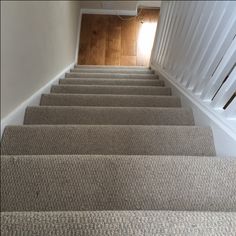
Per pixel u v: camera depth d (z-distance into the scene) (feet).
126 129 4.29
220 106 4.27
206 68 4.72
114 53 12.76
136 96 6.42
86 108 5.36
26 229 2.18
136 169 3.19
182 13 6.26
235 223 2.19
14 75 4.57
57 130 4.23
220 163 3.23
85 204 2.97
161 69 8.87
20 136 4.13
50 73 7.33
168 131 4.28
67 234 2.17
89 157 3.32
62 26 8.72
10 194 3.03
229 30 3.97
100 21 13.83
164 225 2.18
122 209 2.92
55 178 3.14
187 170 3.17
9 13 4.19
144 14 14.17
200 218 2.22
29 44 5.33
